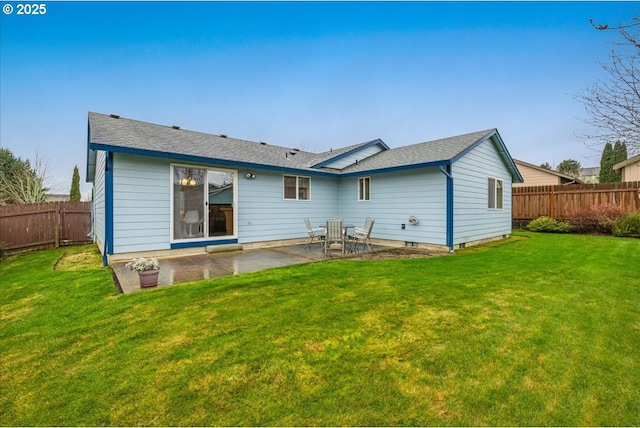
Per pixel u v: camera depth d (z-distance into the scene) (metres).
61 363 2.70
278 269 5.95
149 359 2.70
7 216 9.25
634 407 2.04
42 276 5.88
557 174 19.39
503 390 2.22
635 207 11.61
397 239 9.62
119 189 6.73
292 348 2.83
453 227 8.34
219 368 2.53
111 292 4.57
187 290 4.53
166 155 6.91
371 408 2.05
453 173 8.41
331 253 8.06
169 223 7.46
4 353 2.92
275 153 11.41
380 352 2.75
